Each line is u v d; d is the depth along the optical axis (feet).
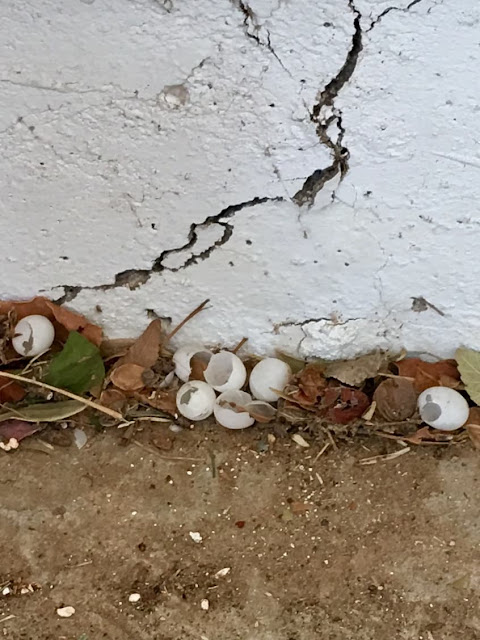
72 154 0.78
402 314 0.87
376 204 0.80
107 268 0.86
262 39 0.71
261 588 0.83
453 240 0.82
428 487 0.87
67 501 0.87
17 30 0.71
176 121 0.75
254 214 0.81
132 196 0.80
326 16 0.70
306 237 0.82
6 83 0.74
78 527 0.85
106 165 0.78
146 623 0.82
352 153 0.77
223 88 0.74
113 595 0.83
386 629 0.82
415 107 0.74
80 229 0.83
